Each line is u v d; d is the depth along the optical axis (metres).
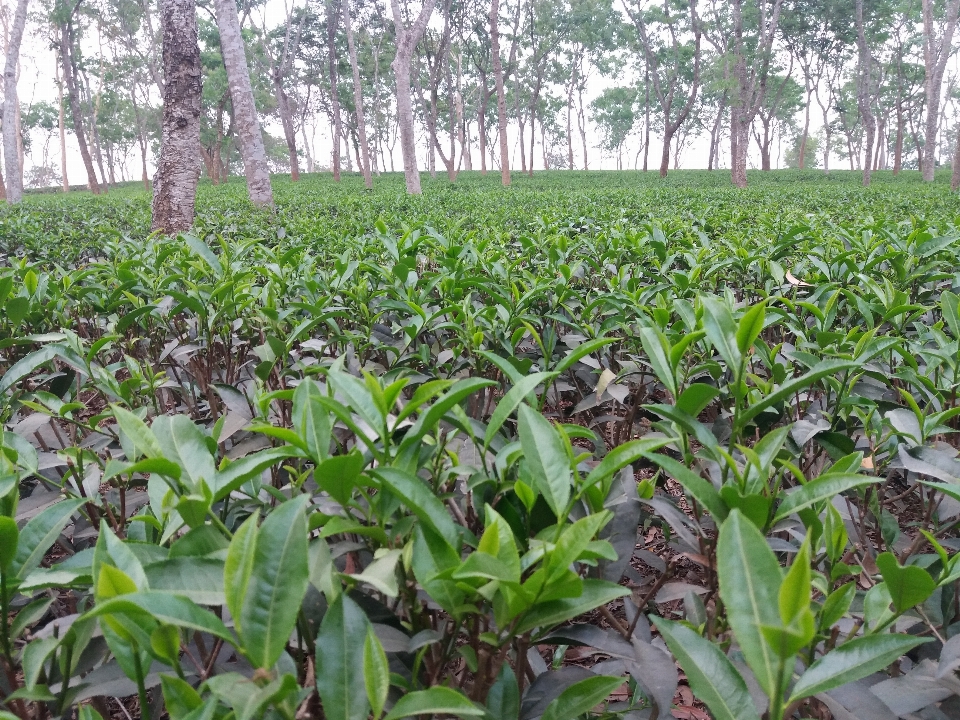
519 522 1.57
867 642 1.18
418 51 57.88
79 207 18.67
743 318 1.64
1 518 1.22
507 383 3.49
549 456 1.49
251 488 1.79
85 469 2.22
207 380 3.65
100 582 1.04
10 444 1.96
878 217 9.12
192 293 3.92
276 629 1.00
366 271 4.67
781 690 0.98
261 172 17.30
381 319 4.20
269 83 61.84
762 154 63.97
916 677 1.53
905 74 60.62
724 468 1.71
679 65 56.53
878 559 1.26
